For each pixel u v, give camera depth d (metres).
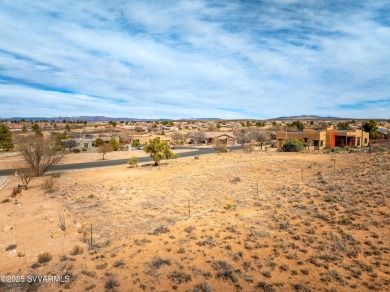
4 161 54.44
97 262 11.16
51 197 24.03
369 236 12.08
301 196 18.77
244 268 10.19
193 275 9.82
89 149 80.38
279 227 13.77
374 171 23.52
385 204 15.20
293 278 9.41
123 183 30.03
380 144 52.84
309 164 33.00
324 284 8.96
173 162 48.38
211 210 17.66
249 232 13.38
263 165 35.25
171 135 115.94
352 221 13.73
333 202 16.78
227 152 61.97
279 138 67.81
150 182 29.91
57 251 12.55
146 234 14.11
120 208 19.52
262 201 18.62
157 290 9.01
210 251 11.66
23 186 29.77
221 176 30.11
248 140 98.81
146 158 58.97
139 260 11.17
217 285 9.22
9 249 12.88
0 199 24.08
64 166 47.78
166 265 10.60
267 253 11.25
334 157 38.00
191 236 13.30
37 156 37.41
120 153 70.88
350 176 22.80
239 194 21.34
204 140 107.75
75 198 23.30
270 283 9.12
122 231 14.84
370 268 9.62
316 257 10.62
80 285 9.41
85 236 14.24
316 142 59.03
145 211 18.50
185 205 19.39
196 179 29.75
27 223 16.88
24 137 39.00
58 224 16.44
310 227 13.45
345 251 10.89
